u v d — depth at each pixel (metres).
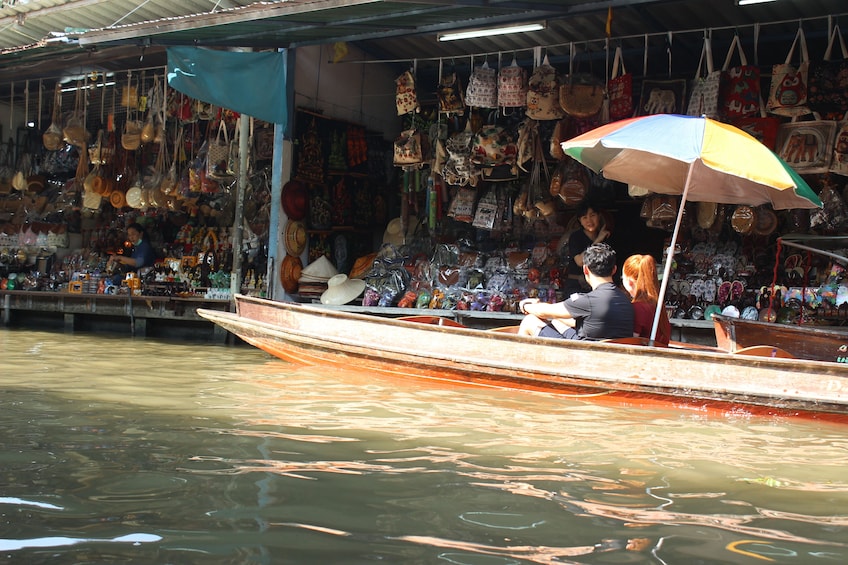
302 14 9.24
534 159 10.36
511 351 6.06
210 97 10.21
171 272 13.02
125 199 13.75
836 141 8.40
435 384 6.43
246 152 11.20
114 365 7.65
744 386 5.51
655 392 5.70
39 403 5.41
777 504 3.53
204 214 13.73
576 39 10.85
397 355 6.48
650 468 4.08
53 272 14.27
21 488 3.41
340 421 5.00
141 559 2.67
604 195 10.16
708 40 8.95
